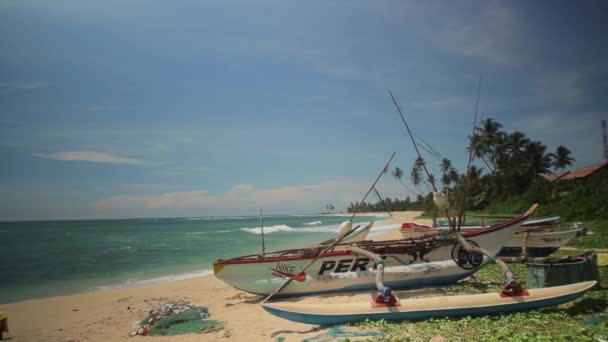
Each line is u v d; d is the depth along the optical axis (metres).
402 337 5.54
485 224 16.58
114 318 9.01
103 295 12.30
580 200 27.16
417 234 16.73
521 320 6.05
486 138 60.75
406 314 6.41
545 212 29.28
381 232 38.22
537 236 13.09
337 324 6.54
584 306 6.63
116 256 24.12
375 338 5.57
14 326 8.64
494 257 7.57
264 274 9.65
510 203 44.22
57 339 7.43
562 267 7.27
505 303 6.44
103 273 17.39
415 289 9.14
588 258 7.67
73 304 11.02
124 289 13.31
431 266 9.24
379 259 7.46
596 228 18.72
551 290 6.70
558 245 12.91
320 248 9.73
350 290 9.34
